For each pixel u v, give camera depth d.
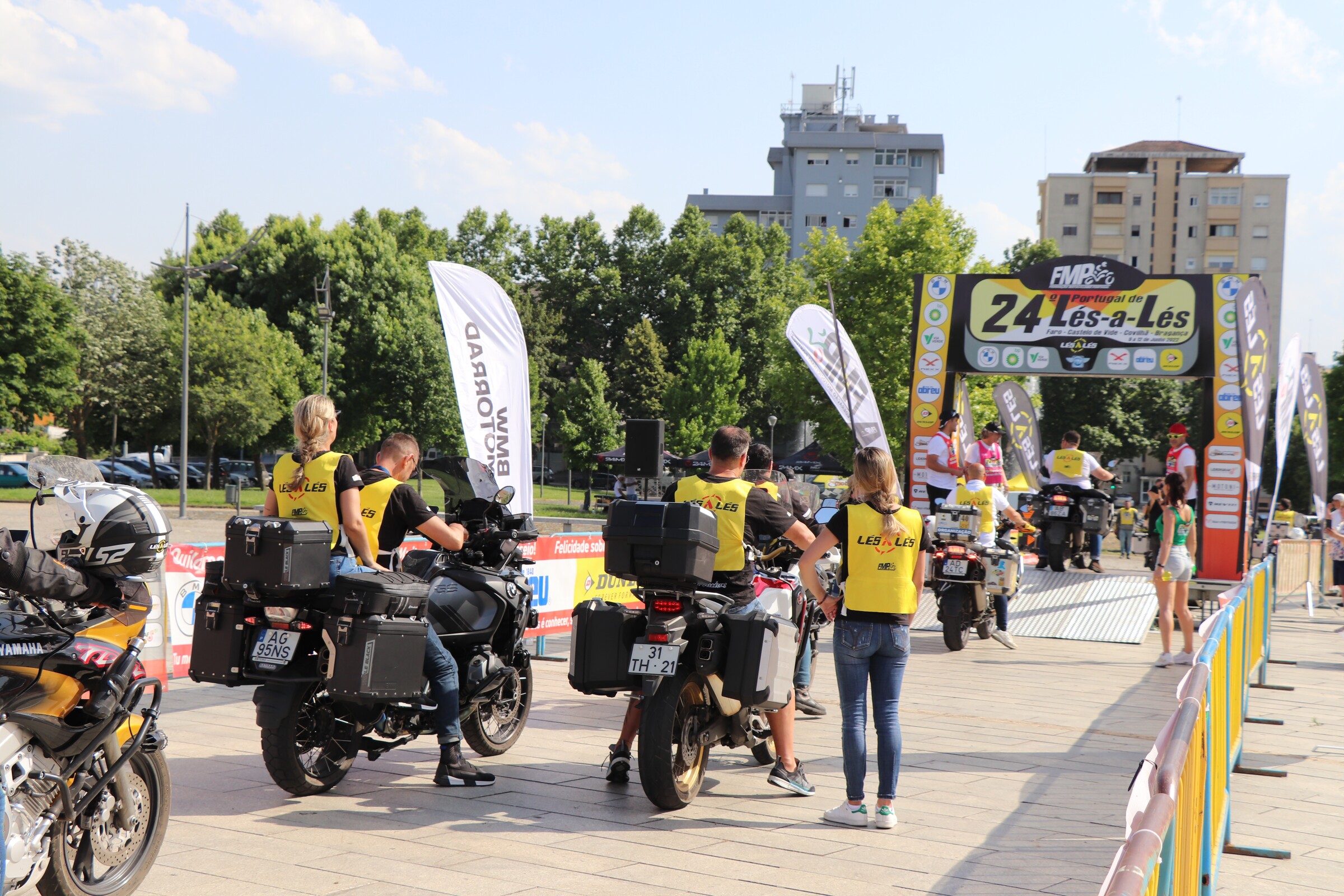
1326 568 20.34
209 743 6.64
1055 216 93.44
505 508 6.63
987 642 12.77
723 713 5.67
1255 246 91.81
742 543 5.76
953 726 7.79
